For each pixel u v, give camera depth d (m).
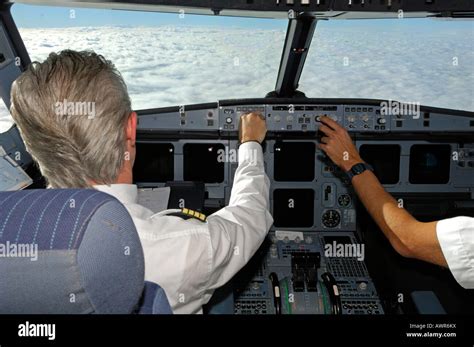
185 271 1.33
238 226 1.47
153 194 2.27
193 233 1.35
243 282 3.65
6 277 0.80
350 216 4.08
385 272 3.45
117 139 1.19
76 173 1.17
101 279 0.82
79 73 1.14
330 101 3.79
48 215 0.81
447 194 4.02
